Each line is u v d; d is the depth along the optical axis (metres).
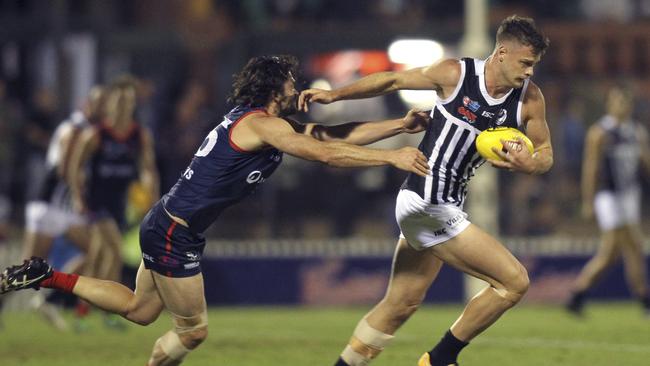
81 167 33.31
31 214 35.25
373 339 21.48
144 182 34.44
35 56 53.81
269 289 45.84
